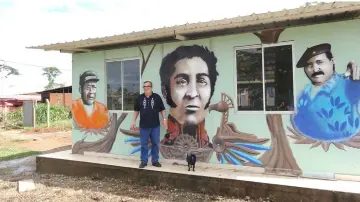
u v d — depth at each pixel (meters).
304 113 5.22
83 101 7.66
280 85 5.41
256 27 5.48
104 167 6.47
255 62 5.62
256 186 4.97
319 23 5.06
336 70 4.99
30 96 25.55
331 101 5.03
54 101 28.89
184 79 6.30
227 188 5.20
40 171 7.32
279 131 5.41
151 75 6.71
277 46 5.42
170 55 6.46
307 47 5.18
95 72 7.48
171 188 5.70
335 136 5.00
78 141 7.71
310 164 5.18
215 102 5.98
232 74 5.81
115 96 7.23
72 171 6.88
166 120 6.51
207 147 6.07
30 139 13.22
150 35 5.99
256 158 5.60
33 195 5.61
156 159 6.25
